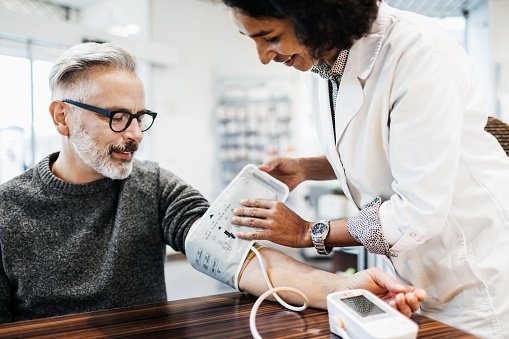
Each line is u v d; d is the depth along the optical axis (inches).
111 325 26.2
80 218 37.2
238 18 26.1
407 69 28.2
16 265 35.3
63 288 35.6
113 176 36.2
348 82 32.3
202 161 206.4
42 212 36.6
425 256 32.9
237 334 24.6
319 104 39.5
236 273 32.7
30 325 26.3
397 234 28.5
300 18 24.7
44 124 145.9
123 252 37.3
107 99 34.2
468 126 31.1
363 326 21.2
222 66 204.1
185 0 197.2
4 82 140.5
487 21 133.4
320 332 24.5
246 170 35.5
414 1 132.2
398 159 28.8
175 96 197.0
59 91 35.5
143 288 38.7
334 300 24.3
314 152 196.5
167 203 40.3
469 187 31.2
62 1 182.5
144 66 185.2
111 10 184.2
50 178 36.4
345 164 35.6
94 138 35.0
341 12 25.0
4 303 35.6
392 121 29.0
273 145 195.8
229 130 198.7
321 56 28.3
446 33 30.5
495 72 131.7
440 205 26.9
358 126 33.1
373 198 35.4
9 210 36.0
